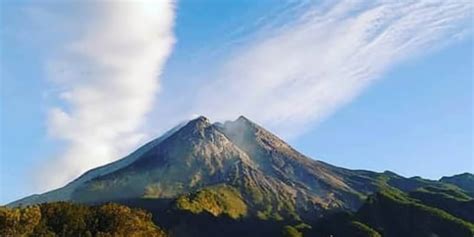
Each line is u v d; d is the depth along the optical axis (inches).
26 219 4891.7
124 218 5315.0
